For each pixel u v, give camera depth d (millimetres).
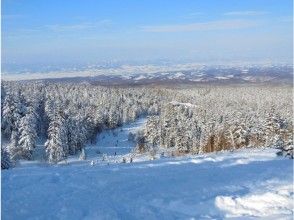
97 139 105125
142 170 18016
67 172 17531
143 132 97625
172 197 12406
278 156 27250
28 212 11531
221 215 11148
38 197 13070
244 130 66688
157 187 13773
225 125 72125
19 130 69062
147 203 12062
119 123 126250
